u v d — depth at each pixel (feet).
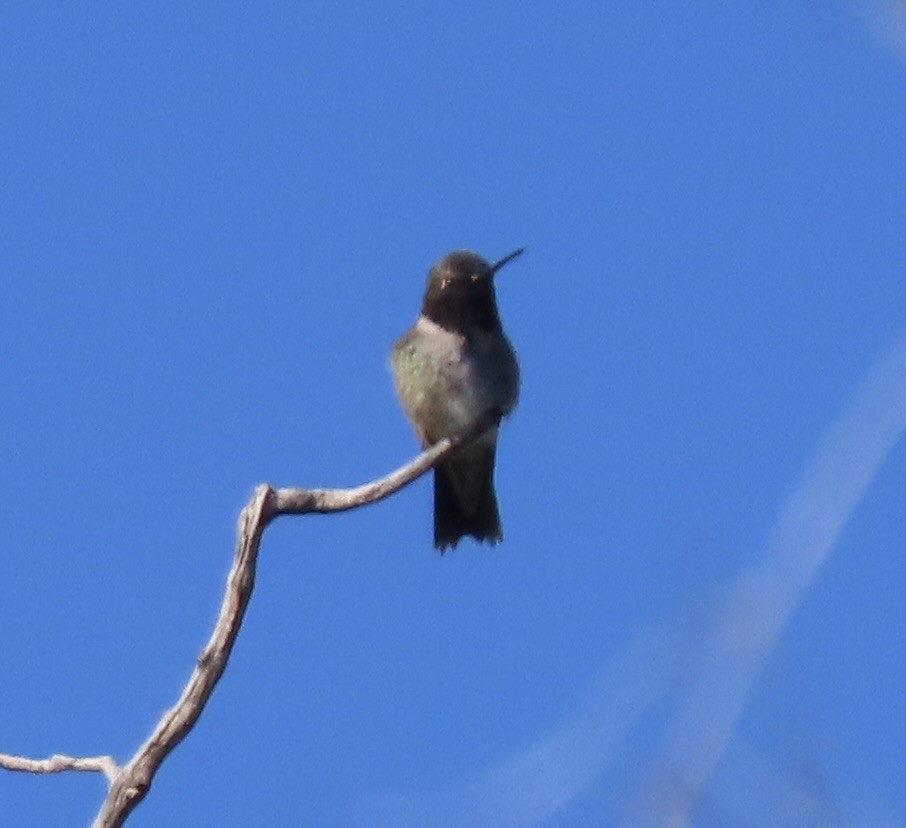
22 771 22.13
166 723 21.47
